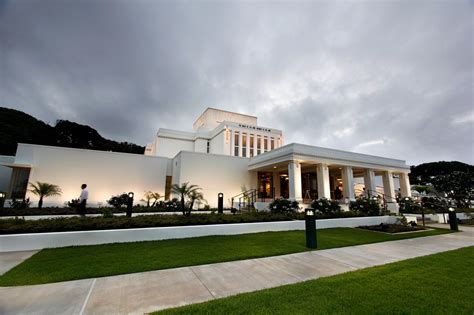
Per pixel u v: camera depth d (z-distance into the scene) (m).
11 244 5.22
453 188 19.31
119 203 12.73
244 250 5.49
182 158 15.57
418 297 2.84
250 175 18.20
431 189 24.47
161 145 26.22
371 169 17.28
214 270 4.04
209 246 5.87
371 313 2.40
